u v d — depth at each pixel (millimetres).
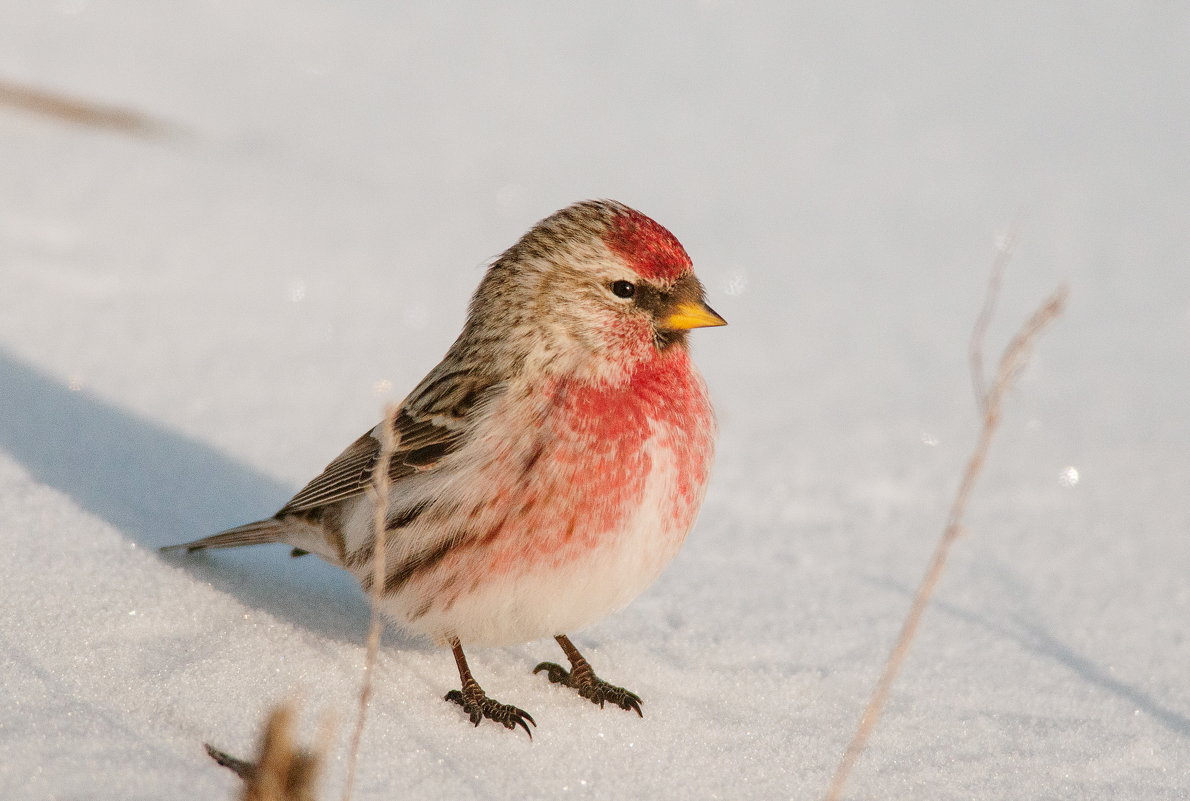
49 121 17172
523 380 7551
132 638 7355
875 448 12172
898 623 9102
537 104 20750
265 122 18938
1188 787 7312
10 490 8953
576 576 7312
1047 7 24625
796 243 17047
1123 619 9336
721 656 8445
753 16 24109
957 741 7633
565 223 7840
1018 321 15234
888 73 22328
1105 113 21109
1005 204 18406
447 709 7383
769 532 10492
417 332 13281
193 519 9445
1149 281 16312
